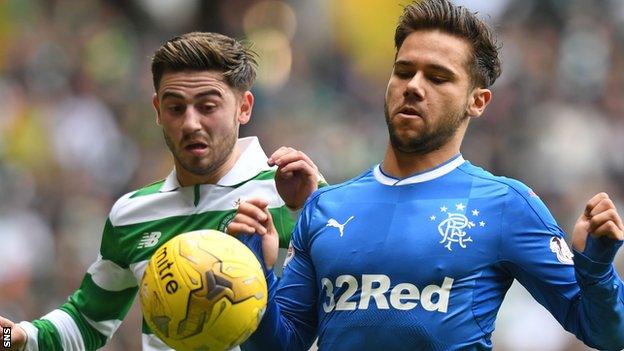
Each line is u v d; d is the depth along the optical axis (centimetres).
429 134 1467
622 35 5359
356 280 1457
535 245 1448
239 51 1703
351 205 1505
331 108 4928
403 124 1467
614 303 1387
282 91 4850
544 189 4559
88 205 4350
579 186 4550
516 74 5088
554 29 5288
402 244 1448
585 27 5309
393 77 1491
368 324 1434
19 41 4938
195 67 1667
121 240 1770
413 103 1464
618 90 5181
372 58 5300
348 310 1450
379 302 1436
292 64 4956
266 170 1758
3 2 4994
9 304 3688
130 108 4822
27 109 4678
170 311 1417
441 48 1469
